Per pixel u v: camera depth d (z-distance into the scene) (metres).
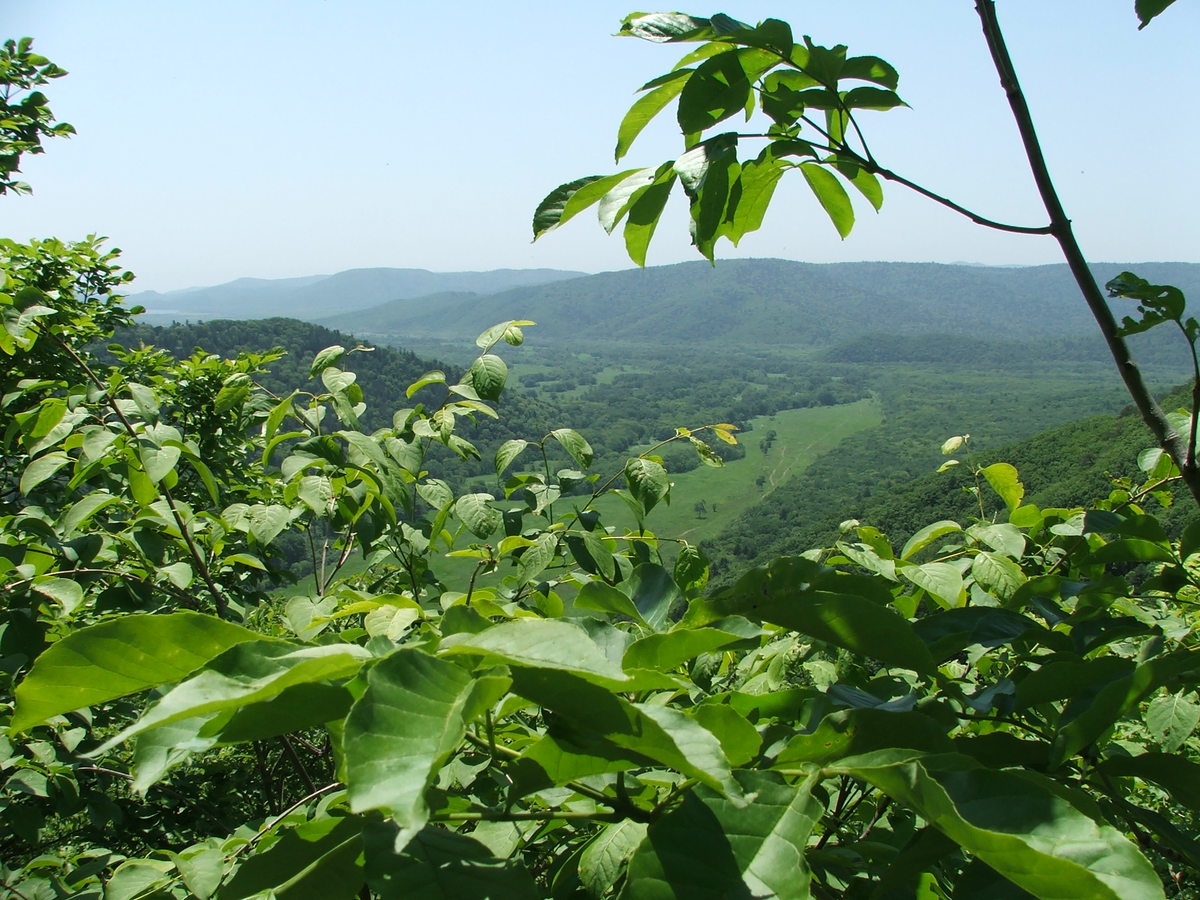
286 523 2.67
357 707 0.58
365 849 0.74
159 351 5.57
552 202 1.39
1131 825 1.18
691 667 1.85
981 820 0.71
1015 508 2.18
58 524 2.60
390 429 2.87
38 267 5.13
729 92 1.34
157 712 0.62
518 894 0.70
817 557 2.03
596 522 2.65
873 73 1.40
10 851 3.91
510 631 0.72
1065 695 1.15
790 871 0.68
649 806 1.04
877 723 0.92
